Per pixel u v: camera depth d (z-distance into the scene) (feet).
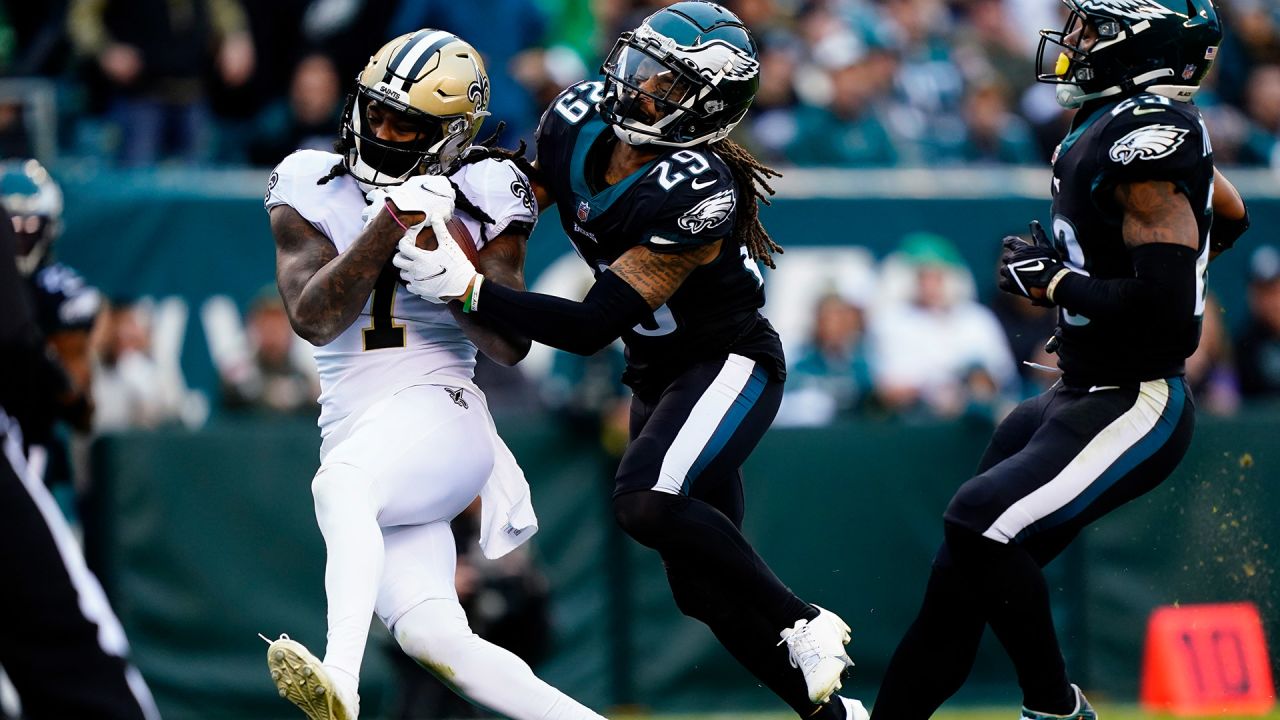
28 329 36.55
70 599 35.35
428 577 44.88
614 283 43.14
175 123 104.01
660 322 45.80
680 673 85.56
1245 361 95.14
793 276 91.97
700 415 45.14
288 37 103.65
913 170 95.14
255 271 90.38
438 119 43.32
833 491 86.28
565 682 84.48
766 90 105.60
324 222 43.93
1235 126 115.03
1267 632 76.28
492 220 44.14
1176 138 43.78
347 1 102.47
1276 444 83.35
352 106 43.91
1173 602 82.48
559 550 84.84
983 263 93.50
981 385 91.86
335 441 45.06
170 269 89.56
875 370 91.66
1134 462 45.21
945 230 93.20
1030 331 93.35
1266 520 77.20
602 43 109.29
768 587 45.37
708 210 43.21
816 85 108.47
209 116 104.27
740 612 47.96
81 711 35.12
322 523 42.98
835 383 90.99
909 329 91.91
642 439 45.27
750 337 46.57
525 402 87.66
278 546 83.87
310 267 43.39
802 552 85.81
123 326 88.74
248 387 88.53
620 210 44.16
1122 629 84.17
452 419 44.29
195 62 103.96
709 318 45.88
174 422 88.69
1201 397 93.81
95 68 103.50
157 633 82.84
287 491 84.12
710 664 85.71
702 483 45.57
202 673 82.94
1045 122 112.68
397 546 44.96
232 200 90.12
